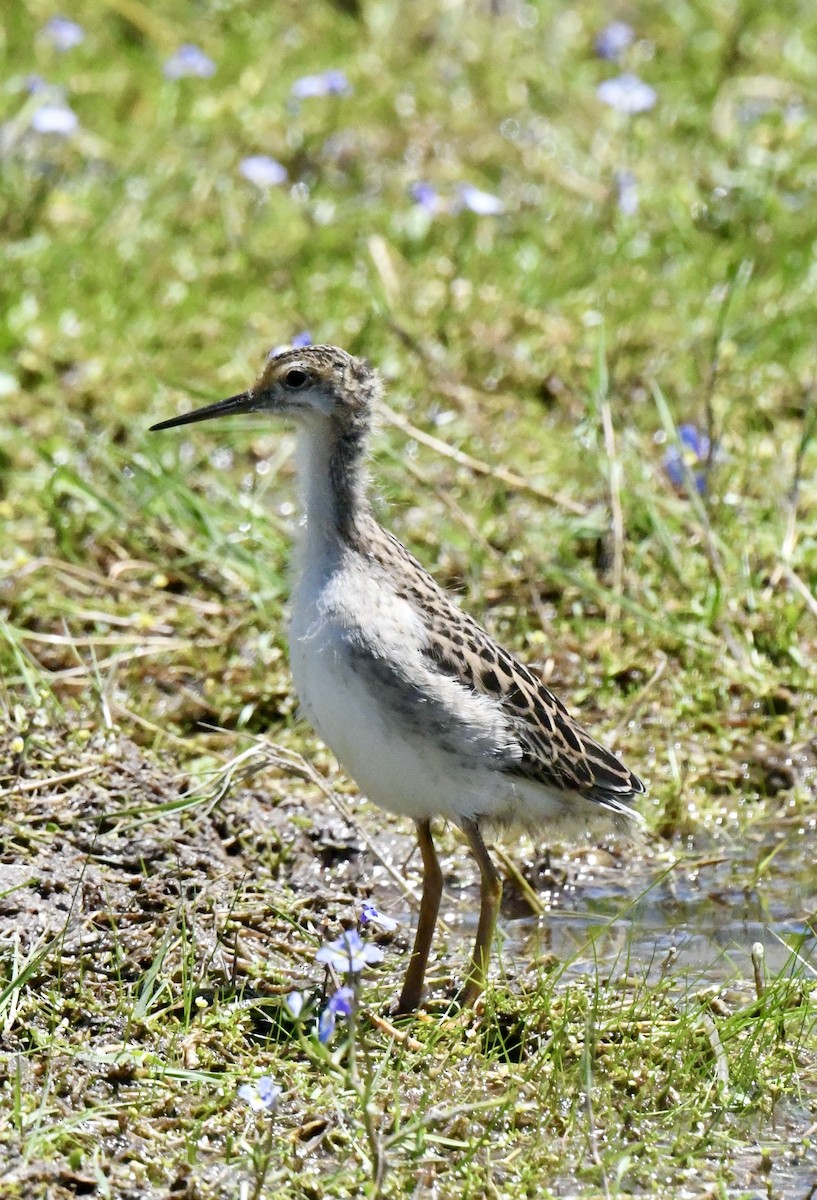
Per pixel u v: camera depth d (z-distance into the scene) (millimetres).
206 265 15922
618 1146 7805
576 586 12656
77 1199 7309
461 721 8812
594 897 10273
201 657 12094
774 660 12258
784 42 19656
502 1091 8164
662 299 15688
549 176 17344
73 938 8953
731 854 10695
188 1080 8078
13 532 13164
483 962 8977
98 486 13680
